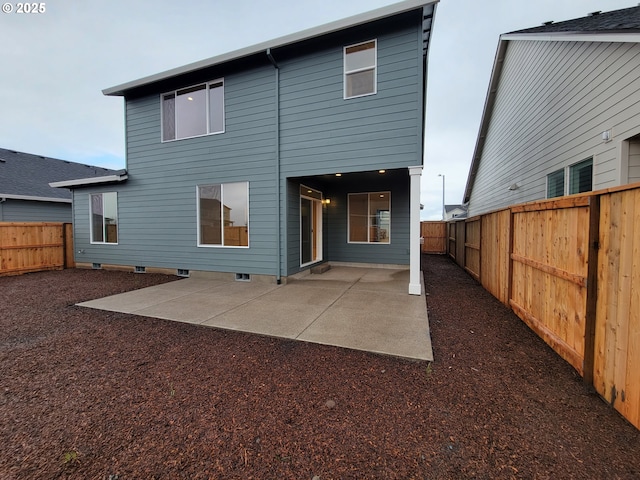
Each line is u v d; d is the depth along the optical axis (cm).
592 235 235
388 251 848
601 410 208
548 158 637
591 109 483
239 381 254
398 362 287
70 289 620
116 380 257
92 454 172
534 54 706
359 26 564
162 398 229
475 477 154
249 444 180
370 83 570
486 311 450
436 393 233
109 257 863
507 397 226
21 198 1108
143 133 786
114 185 838
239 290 597
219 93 698
